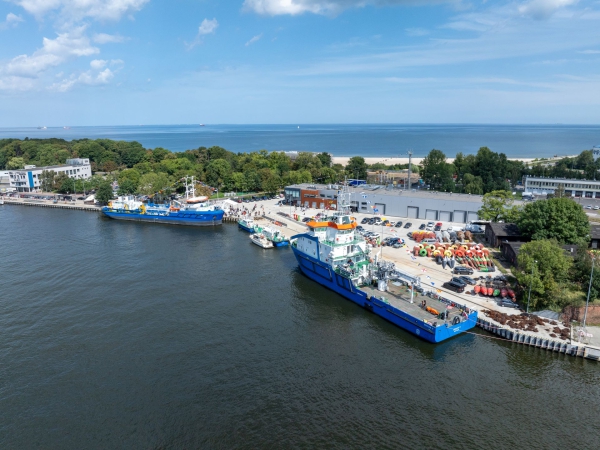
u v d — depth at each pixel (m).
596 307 62.62
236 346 60.31
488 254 93.81
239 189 195.12
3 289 80.94
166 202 175.00
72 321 67.69
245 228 134.12
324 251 83.12
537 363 55.97
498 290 73.12
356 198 147.75
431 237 109.75
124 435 42.91
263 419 45.22
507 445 41.72
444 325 60.09
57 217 156.75
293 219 139.88
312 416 45.72
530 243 72.25
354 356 58.00
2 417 45.53
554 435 43.06
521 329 61.91
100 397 48.81
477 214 121.88
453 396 49.19
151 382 51.62
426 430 43.72
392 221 132.88
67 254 105.44
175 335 63.31
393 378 52.84
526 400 48.47
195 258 102.69
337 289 79.88
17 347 59.66
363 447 41.38
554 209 93.88
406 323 64.56
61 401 48.16
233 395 49.16
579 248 77.69
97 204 178.12
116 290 80.94
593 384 51.34
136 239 122.50
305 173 198.00
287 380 52.19
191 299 76.94
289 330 65.44
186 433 43.16
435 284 79.31
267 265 97.50
